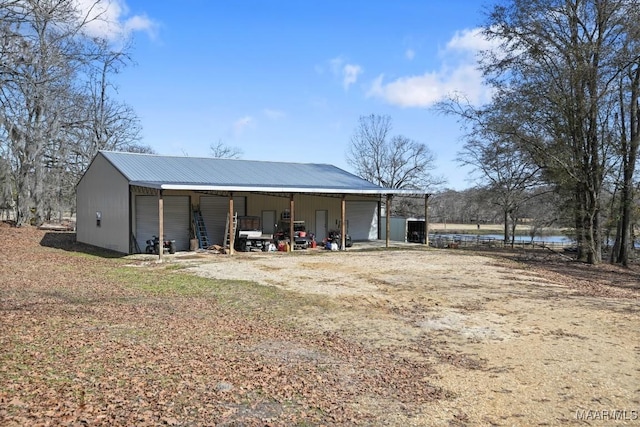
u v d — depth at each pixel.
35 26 20.36
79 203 25.17
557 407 5.09
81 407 4.44
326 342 7.41
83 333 7.09
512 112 21.33
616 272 18.78
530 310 10.11
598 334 8.23
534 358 6.82
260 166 27.09
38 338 6.66
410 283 13.20
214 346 6.84
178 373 5.59
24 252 18.59
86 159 36.38
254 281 13.00
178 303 9.94
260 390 5.25
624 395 5.45
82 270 14.43
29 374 5.20
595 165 20.97
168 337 7.16
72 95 30.16
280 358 6.46
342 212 23.38
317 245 24.91
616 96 20.61
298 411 4.75
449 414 4.86
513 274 15.64
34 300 9.48
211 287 11.94
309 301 10.52
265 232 24.16
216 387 5.23
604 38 19.98
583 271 18.28
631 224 23.22
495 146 23.83
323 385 5.53
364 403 5.07
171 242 19.75
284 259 18.56
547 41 20.47
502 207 33.62
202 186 18.69
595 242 22.16
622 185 21.61
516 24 20.86
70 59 24.78
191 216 21.62
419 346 7.36
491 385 5.72
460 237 41.25
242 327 8.12
